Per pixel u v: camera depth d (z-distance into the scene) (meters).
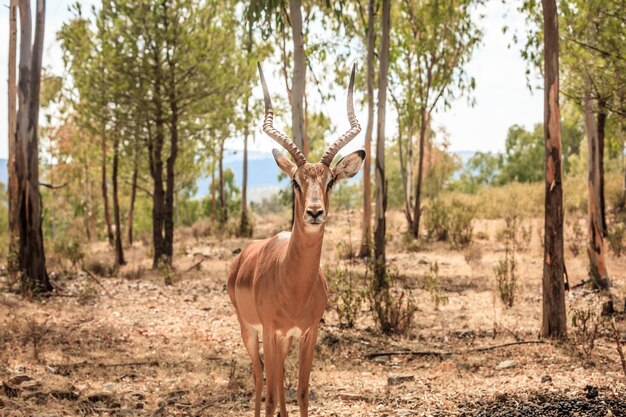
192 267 18.62
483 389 6.90
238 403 6.80
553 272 9.53
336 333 10.06
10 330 9.97
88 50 18.31
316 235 5.23
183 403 6.77
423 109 23.28
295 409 6.64
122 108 18.95
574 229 20.05
